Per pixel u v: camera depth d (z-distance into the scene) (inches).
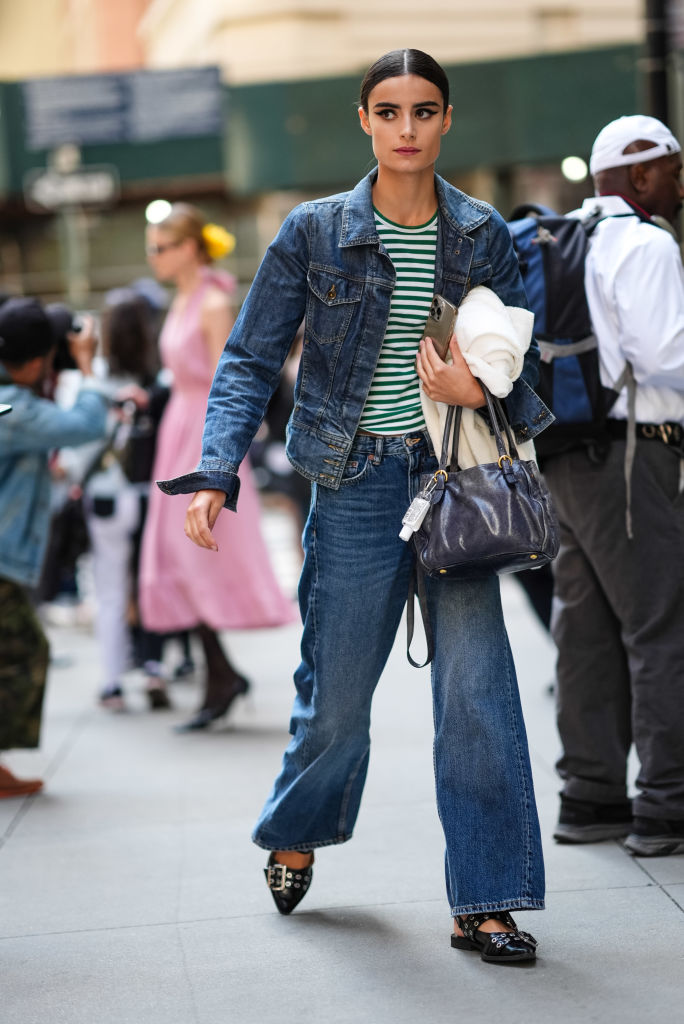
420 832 306.5
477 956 227.8
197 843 308.0
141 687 544.7
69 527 494.0
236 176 1206.3
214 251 457.1
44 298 1391.5
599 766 290.4
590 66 1135.0
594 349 277.0
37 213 1370.6
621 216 280.7
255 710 472.7
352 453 226.8
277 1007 210.2
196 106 1193.4
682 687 276.4
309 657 235.8
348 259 221.8
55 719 478.3
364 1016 205.0
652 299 267.1
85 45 1651.1
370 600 228.7
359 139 1196.5
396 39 1268.5
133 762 399.9
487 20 1283.2
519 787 225.5
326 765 237.1
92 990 220.8
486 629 227.1
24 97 1187.9
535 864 225.0
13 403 352.2
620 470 277.0
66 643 672.4
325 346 225.0
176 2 1418.6
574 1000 206.8
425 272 224.4
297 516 786.2
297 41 1253.1
